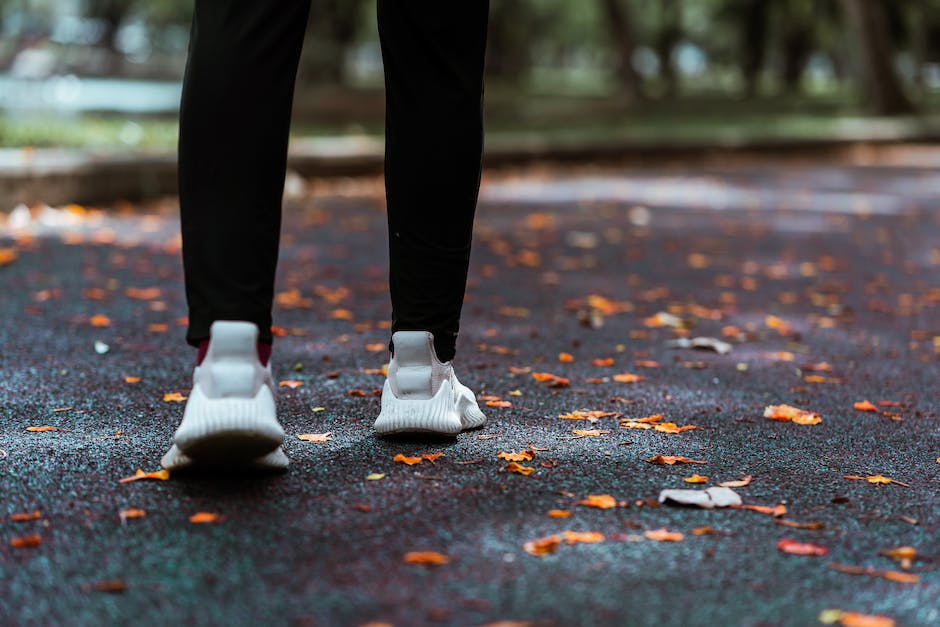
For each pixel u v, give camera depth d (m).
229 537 1.97
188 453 2.19
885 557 1.96
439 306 2.61
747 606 1.72
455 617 1.65
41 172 8.06
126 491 2.22
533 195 10.98
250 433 2.12
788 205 10.50
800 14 41.06
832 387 3.57
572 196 10.98
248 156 2.17
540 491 2.29
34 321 4.29
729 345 4.23
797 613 1.70
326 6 25.38
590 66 66.69
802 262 6.87
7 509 2.11
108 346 3.87
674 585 1.80
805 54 44.53
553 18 47.06
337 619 1.64
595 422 2.95
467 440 2.69
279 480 2.31
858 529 2.12
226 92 2.16
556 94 30.84
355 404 3.06
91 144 10.48
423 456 2.50
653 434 2.84
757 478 2.46
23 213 7.68
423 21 2.39
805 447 2.78
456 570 1.83
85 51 37.38
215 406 2.12
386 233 7.72
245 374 2.15
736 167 15.77
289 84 2.23
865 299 5.56
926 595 1.79
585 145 14.95
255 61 2.17
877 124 23.02
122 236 7.08
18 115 12.79
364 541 1.96
